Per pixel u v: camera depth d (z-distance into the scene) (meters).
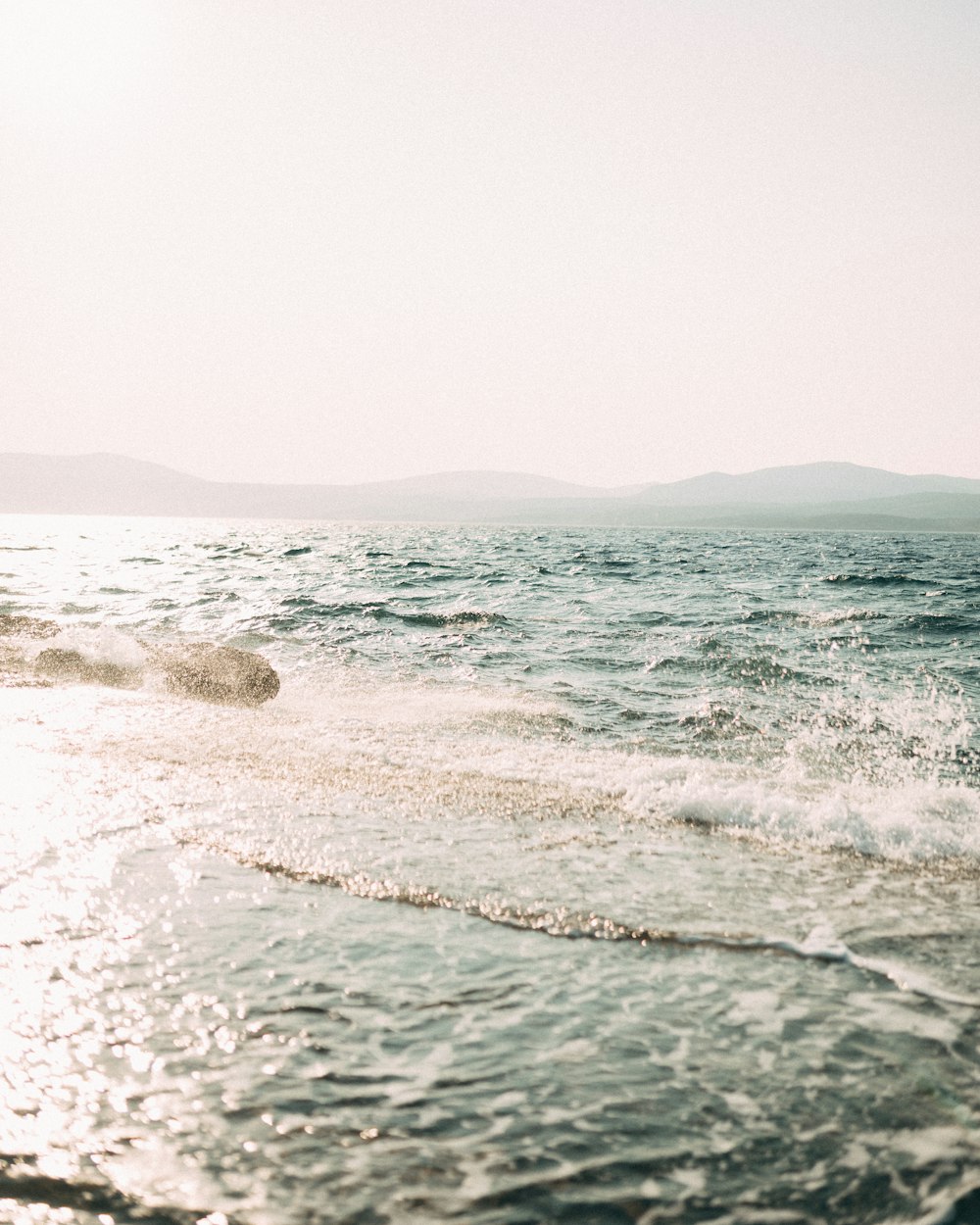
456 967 3.75
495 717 9.14
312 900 4.39
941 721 9.61
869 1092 2.97
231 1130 2.68
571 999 3.53
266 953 3.81
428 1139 2.67
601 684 11.27
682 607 19.97
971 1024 3.42
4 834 5.13
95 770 6.62
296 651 13.15
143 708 9.24
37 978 3.52
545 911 4.37
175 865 4.77
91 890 4.39
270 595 20.33
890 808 6.37
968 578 32.12
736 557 45.84
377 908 4.33
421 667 12.12
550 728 8.78
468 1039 3.21
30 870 4.61
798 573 32.47
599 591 23.80
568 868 4.99
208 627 15.08
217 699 9.84
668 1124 2.78
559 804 6.24
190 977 3.57
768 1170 2.59
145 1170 2.50
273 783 6.45
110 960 3.69
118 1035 3.15
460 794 6.37
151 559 34.25
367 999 3.46
